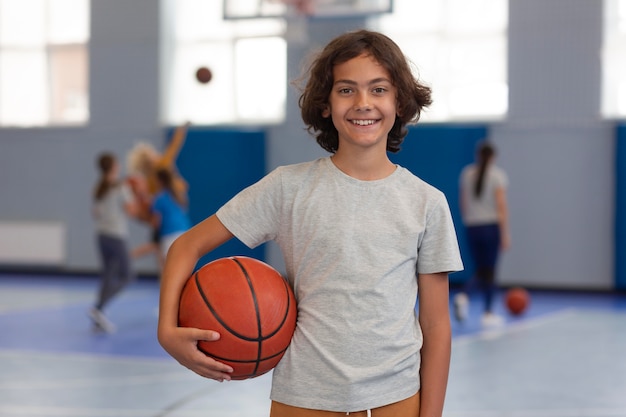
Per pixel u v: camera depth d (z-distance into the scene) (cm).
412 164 875
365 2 875
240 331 157
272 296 161
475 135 861
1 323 633
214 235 167
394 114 165
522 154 857
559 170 848
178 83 975
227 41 954
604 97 837
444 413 358
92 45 985
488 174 622
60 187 1001
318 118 173
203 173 940
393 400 157
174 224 622
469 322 636
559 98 845
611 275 835
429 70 886
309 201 162
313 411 156
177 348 158
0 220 1021
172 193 632
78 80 1005
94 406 372
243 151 930
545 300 783
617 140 822
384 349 156
